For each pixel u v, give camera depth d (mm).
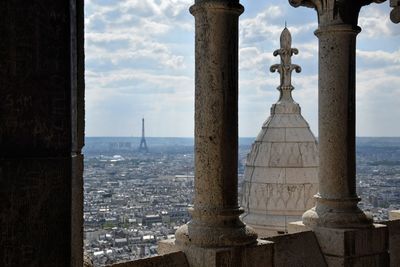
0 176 3654
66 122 3836
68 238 3850
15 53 3689
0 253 3660
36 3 3734
